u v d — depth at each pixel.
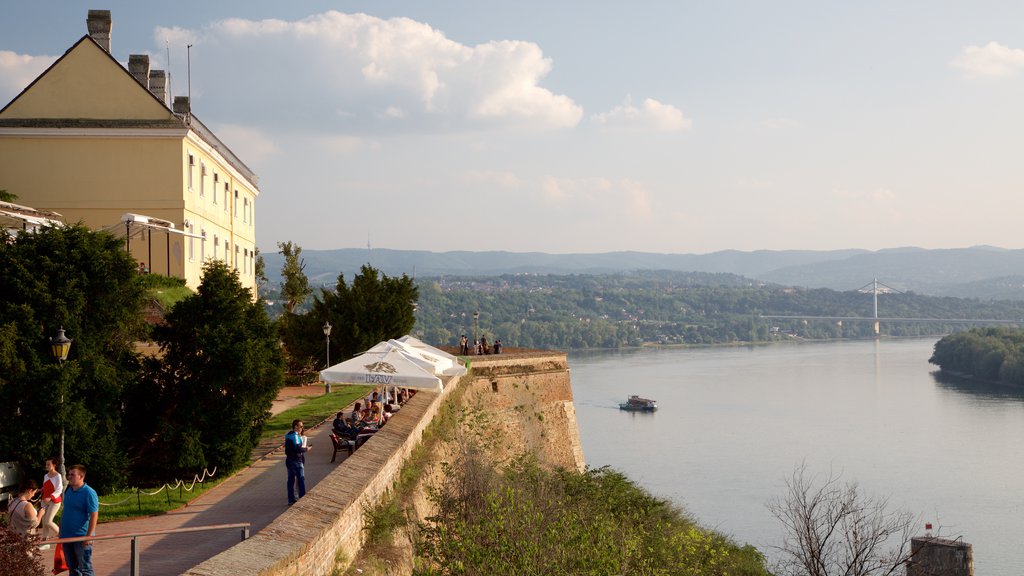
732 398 197.00
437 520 21.38
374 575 16.39
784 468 123.00
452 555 19.42
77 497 13.82
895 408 178.38
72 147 44.78
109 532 17.77
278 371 25.25
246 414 24.34
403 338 37.59
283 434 31.52
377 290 54.84
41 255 21.69
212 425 23.88
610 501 37.66
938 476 117.88
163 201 45.06
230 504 20.61
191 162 47.00
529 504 20.84
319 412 37.91
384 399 33.41
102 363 21.84
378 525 17.91
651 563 26.64
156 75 52.34
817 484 112.31
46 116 45.03
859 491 108.69
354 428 26.75
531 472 34.12
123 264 22.91
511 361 54.78
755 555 45.50
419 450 27.98
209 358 23.72
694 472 120.44
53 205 44.59
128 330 23.28
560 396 59.00
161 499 20.94
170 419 23.89
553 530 20.17
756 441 144.00
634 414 173.75
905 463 126.12
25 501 14.90
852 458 129.88
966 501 104.62
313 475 24.19
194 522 18.75
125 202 44.88
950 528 93.25
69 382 20.55
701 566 30.89
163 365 24.42
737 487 110.62
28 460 20.05
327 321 51.03
